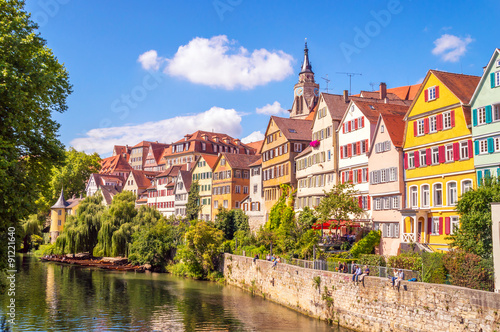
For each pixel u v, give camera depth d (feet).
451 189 122.11
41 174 89.10
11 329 107.96
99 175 416.87
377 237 142.82
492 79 110.22
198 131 414.00
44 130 87.97
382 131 146.72
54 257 271.49
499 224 75.20
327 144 177.99
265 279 150.71
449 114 123.54
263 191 235.20
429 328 80.89
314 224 160.15
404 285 87.20
